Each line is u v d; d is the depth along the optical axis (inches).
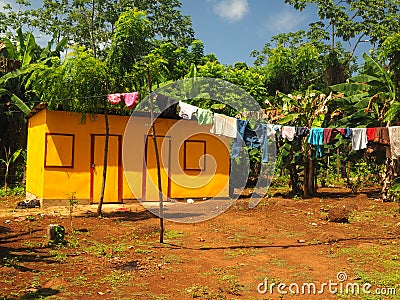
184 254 306.3
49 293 219.1
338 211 443.8
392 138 407.8
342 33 1101.7
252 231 395.2
